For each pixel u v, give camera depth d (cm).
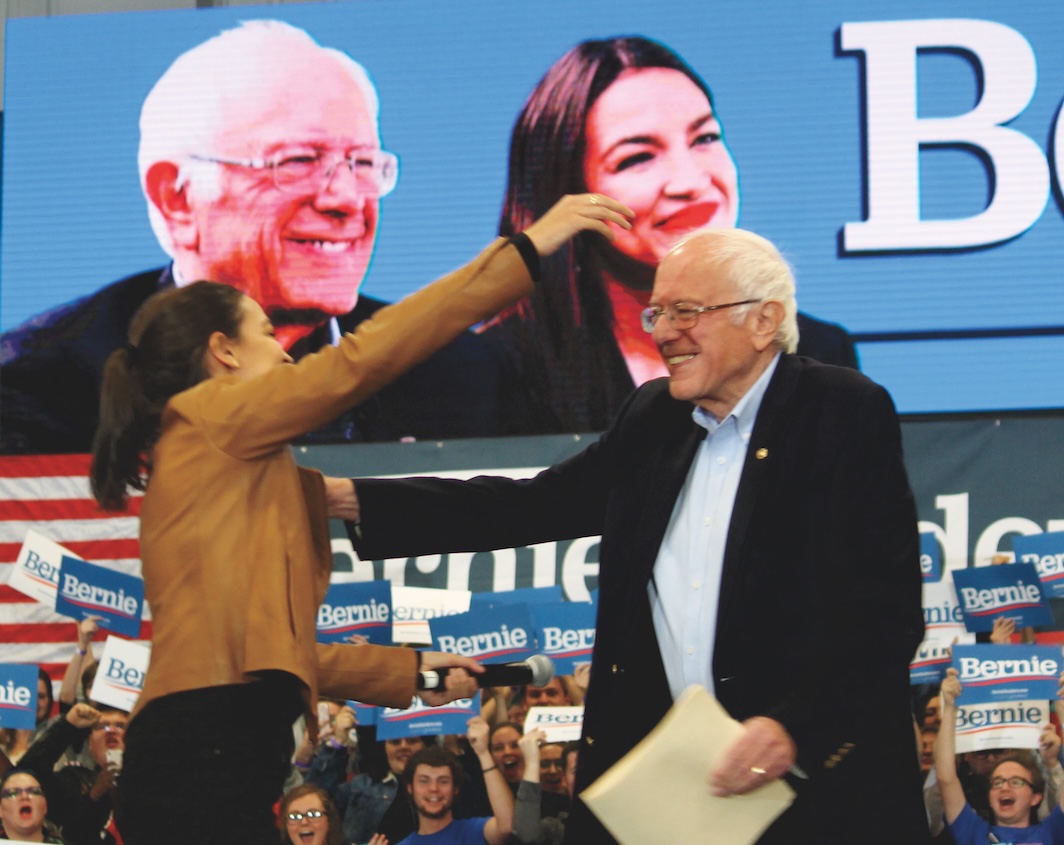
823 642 230
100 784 605
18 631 687
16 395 731
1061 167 691
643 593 245
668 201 711
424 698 246
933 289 693
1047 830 537
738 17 718
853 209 702
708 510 245
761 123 711
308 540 203
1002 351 687
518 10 733
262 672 192
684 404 260
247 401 195
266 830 191
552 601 625
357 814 593
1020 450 648
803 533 235
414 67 737
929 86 704
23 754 641
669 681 244
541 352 709
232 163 739
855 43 708
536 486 268
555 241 203
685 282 245
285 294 730
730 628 233
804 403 243
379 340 194
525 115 728
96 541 697
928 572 596
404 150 733
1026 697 555
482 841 553
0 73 766
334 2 745
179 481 195
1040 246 690
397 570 663
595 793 211
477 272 198
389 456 687
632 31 725
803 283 701
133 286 738
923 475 650
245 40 746
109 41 754
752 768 210
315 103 739
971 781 571
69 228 743
